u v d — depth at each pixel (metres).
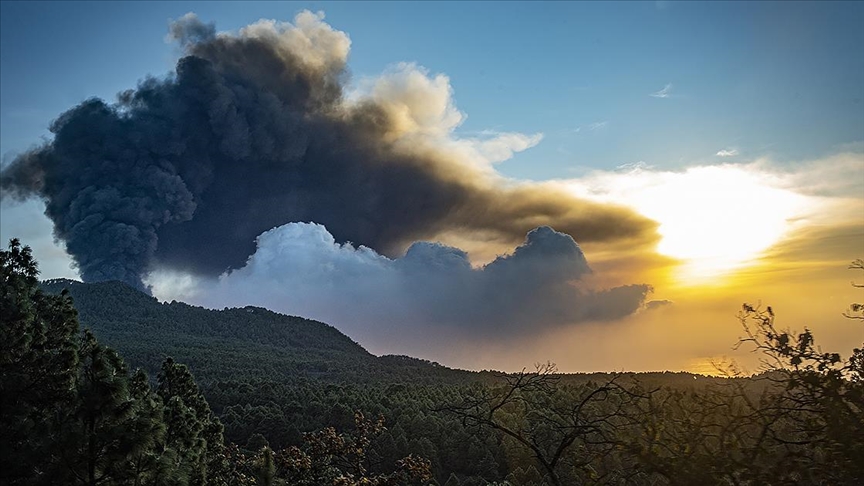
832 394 6.72
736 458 7.14
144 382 19.00
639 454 6.89
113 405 13.05
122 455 12.66
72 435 12.62
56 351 14.66
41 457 12.73
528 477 30.64
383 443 51.53
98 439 12.64
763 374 7.34
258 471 19.69
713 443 7.54
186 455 17.41
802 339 7.12
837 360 6.95
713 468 6.70
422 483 36.12
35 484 12.42
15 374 13.75
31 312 14.64
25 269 15.60
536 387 8.35
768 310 7.38
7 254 15.45
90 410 12.95
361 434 27.50
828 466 6.59
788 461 6.74
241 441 57.94
